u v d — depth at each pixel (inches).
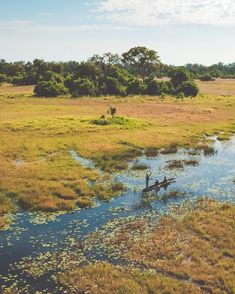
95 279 749.9
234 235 925.8
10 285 734.5
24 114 2657.5
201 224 991.6
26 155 1646.2
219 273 761.0
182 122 2468.0
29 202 1123.3
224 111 2950.3
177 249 868.0
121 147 1812.3
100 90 3924.7
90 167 1515.7
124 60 5792.3
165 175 1438.2
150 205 1144.8
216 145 1937.7
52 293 709.9
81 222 1021.8
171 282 732.7
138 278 748.6
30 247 884.0
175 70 4335.6
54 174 1386.6
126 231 965.8
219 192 1259.8
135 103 3331.7
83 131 2116.1
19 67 6392.7
